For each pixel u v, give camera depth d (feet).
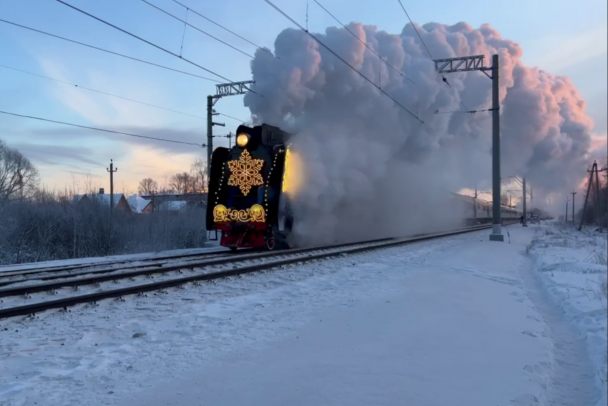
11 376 15.53
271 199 56.75
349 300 28.81
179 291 30.60
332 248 63.16
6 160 147.64
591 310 27.99
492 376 16.10
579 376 18.44
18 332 20.74
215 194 59.41
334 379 15.49
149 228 111.34
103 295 26.96
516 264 56.39
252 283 34.50
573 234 146.20
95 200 109.50
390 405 13.52
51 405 13.12
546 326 25.44
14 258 92.22
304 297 29.55
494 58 84.23
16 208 102.22
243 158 58.23
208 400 13.67
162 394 14.06
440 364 17.24
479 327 22.94
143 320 23.34
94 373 15.72
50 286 30.32
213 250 64.28
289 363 17.04
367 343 19.71
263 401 13.67
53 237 101.24
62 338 19.94
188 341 19.67
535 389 15.11
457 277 39.83
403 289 33.09
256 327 22.06
